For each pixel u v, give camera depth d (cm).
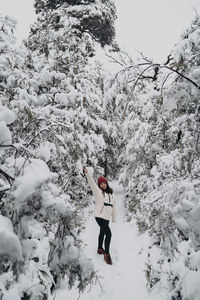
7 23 611
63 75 607
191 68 240
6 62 526
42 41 779
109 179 1036
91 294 322
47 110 460
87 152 621
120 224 626
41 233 273
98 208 438
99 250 431
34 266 257
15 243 123
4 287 224
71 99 612
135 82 242
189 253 274
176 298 268
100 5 1047
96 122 764
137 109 610
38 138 237
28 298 229
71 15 970
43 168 149
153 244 433
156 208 223
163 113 265
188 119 269
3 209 151
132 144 667
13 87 492
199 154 268
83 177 612
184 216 190
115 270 395
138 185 688
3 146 154
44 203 138
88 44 904
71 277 171
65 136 230
